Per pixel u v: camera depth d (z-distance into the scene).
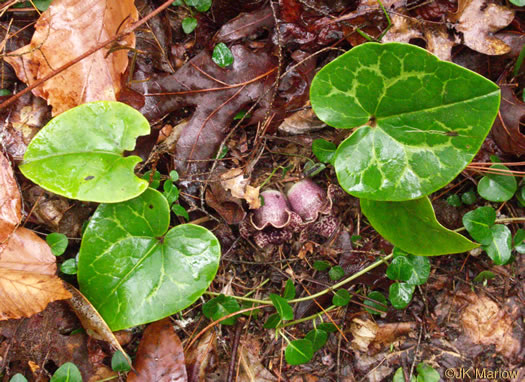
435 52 0.26
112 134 0.24
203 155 0.27
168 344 0.26
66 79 0.25
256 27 0.27
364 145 0.23
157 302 0.24
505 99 0.27
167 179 0.27
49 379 0.26
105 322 0.24
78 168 0.23
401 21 0.26
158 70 0.27
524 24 0.27
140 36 0.26
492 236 0.27
